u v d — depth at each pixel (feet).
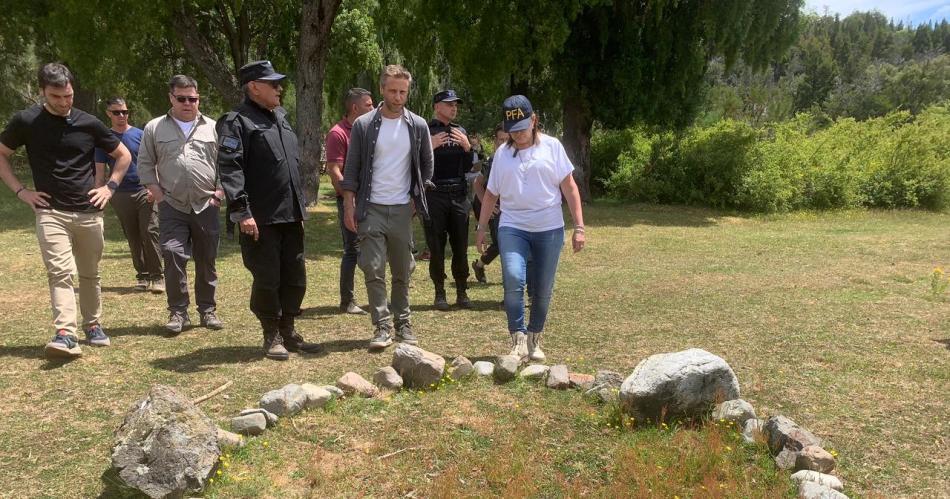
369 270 15.88
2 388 13.03
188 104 17.42
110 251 31.37
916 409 12.55
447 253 33.73
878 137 63.21
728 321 19.56
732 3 51.39
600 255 33.22
